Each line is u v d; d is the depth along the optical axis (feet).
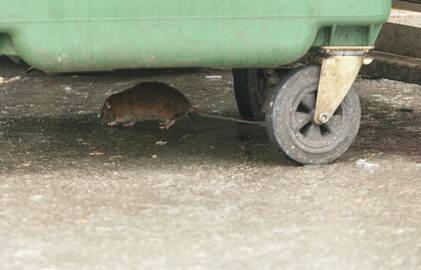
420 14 39.60
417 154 30.17
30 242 21.84
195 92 40.73
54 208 24.27
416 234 22.40
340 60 27.76
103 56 26.05
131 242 21.91
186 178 27.25
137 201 24.94
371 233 22.54
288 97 27.68
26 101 39.14
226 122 35.17
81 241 21.95
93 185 26.43
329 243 21.90
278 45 26.68
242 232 22.59
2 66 45.78
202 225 23.08
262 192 25.79
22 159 29.55
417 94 40.22
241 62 26.86
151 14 25.86
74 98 39.73
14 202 24.67
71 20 25.62
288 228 22.89
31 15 25.44
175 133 33.50
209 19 26.18
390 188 26.11
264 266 20.49
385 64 37.14
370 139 32.35
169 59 26.43
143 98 32.37
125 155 30.22
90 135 33.14
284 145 27.99
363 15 26.96
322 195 25.48
